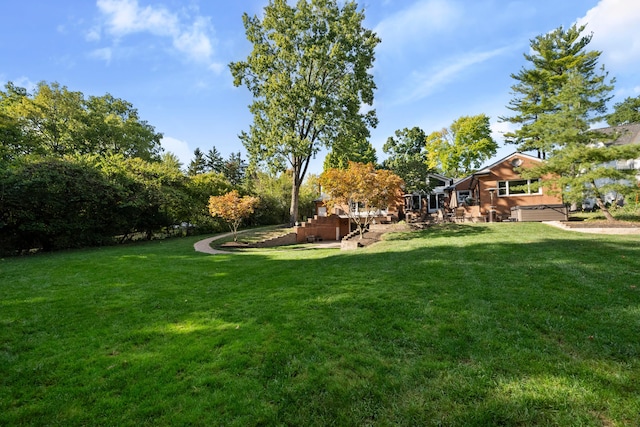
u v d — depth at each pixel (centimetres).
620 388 251
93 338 386
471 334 353
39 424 231
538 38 2350
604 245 820
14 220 1350
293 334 374
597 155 1230
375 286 560
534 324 374
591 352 308
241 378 285
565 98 1345
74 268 859
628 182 1520
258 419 231
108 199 1623
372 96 2280
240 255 1160
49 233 1412
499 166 1947
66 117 2772
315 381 277
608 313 396
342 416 234
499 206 1931
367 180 1287
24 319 457
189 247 1455
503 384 262
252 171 2373
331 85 2259
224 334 384
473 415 229
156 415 239
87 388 276
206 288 631
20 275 768
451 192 2483
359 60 2150
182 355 331
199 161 5078
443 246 948
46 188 1386
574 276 555
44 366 316
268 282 652
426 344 338
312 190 3675
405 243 1110
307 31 2139
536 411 229
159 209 1923
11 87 2694
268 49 2136
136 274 776
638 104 2266
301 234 2041
